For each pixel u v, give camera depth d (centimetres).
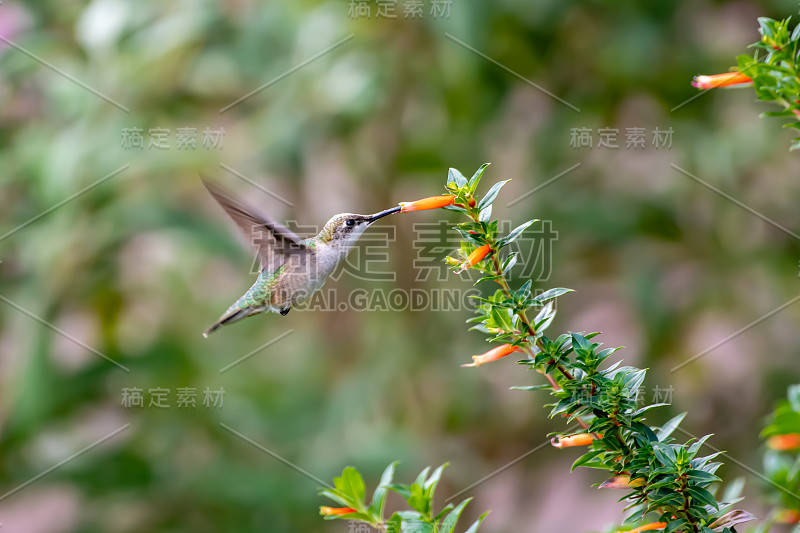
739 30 902
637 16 849
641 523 372
